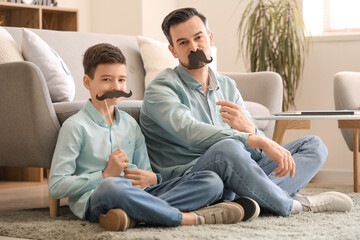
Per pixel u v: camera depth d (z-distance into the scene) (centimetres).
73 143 203
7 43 278
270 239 160
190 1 535
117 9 525
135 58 377
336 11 495
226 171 191
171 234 166
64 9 463
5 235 184
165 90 215
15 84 225
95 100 211
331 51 466
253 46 462
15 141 229
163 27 223
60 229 184
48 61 281
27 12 452
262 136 197
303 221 190
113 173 201
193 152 221
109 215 174
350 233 168
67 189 197
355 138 319
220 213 185
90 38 357
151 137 231
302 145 224
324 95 468
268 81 376
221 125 226
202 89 224
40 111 223
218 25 522
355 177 319
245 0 509
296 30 460
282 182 213
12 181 406
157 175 212
